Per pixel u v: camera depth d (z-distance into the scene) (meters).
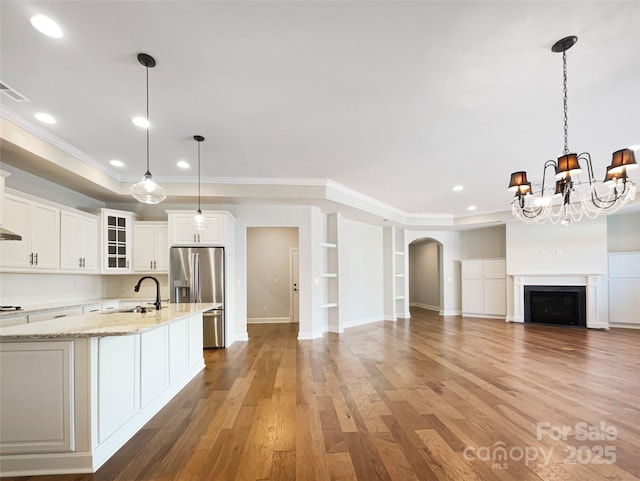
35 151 3.39
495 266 8.38
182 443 2.36
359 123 3.26
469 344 5.48
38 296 4.36
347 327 7.19
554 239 7.43
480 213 8.02
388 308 8.29
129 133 3.48
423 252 11.15
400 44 2.12
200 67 2.36
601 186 5.44
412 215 8.15
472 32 2.01
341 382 3.62
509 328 7.00
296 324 7.67
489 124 3.27
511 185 3.60
